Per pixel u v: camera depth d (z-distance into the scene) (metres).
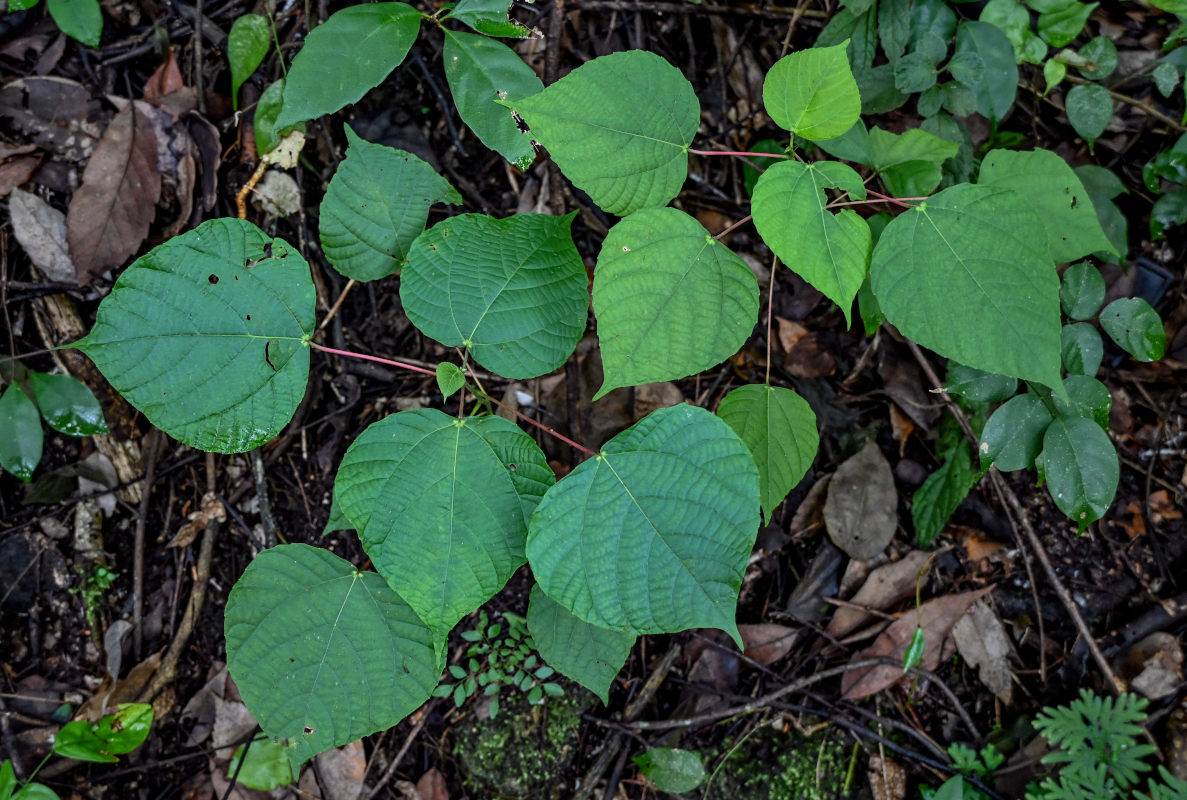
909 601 1.00
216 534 0.96
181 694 0.95
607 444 0.71
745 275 0.72
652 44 1.01
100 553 0.94
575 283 0.76
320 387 0.97
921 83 0.88
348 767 0.95
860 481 0.99
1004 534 1.01
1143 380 1.01
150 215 0.92
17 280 0.93
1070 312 0.86
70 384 0.90
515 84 0.82
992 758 0.96
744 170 1.00
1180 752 0.93
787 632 1.00
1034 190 0.78
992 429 0.85
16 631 0.93
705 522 0.70
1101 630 0.99
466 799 0.97
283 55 0.95
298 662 0.76
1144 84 1.00
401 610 0.77
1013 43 0.92
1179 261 1.00
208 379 0.72
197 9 0.94
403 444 0.72
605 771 0.98
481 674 0.95
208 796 0.94
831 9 0.99
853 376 1.02
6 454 0.89
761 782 0.98
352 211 0.77
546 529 0.70
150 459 0.95
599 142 0.72
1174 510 1.00
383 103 0.97
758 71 1.02
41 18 0.93
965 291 0.72
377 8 0.82
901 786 0.98
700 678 0.99
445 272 0.75
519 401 0.97
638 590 0.70
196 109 0.94
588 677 0.79
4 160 0.91
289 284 0.73
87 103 0.93
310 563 0.77
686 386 1.00
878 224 0.85
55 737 0.91
